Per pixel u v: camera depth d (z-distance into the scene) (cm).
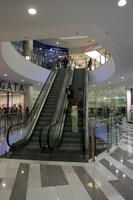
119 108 1891
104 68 1248
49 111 881
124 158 506
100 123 550
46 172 403
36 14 394
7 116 802
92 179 365
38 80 1341
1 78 1216
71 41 1897
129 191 316
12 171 409
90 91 2067
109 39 538
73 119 727
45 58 1645
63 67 1562
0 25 447
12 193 310
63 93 973
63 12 386
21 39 542
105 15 399
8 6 360
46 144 592
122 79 1277
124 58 741
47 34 505
